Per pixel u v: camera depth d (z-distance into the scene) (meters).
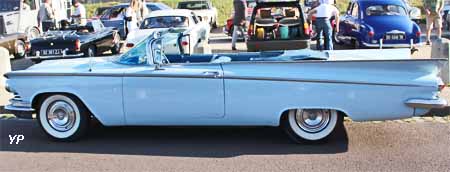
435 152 5.91
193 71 6.05
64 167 5.67
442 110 7.58
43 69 6.51
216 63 6.08
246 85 5.96
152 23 14.02
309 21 13.43
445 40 9.41
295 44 11.98
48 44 13.77
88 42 13.99
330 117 6.12
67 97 6.47
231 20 18.27
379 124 7.12
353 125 7.08
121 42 17.02
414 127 6.99
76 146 6.45
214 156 5.92
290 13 12.27
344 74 5.86
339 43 16.19
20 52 16.27
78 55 13.74
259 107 6.00
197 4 23.97
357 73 5.86
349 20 15.27
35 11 18.12
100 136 6.86
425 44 15.08
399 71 5.85
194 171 5.42
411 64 5.82
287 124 6.17
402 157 5.75
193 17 14.59
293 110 6.09
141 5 18.28
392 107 5.86
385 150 6.00
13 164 5.82
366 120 5.96
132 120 6.34
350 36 15.08
